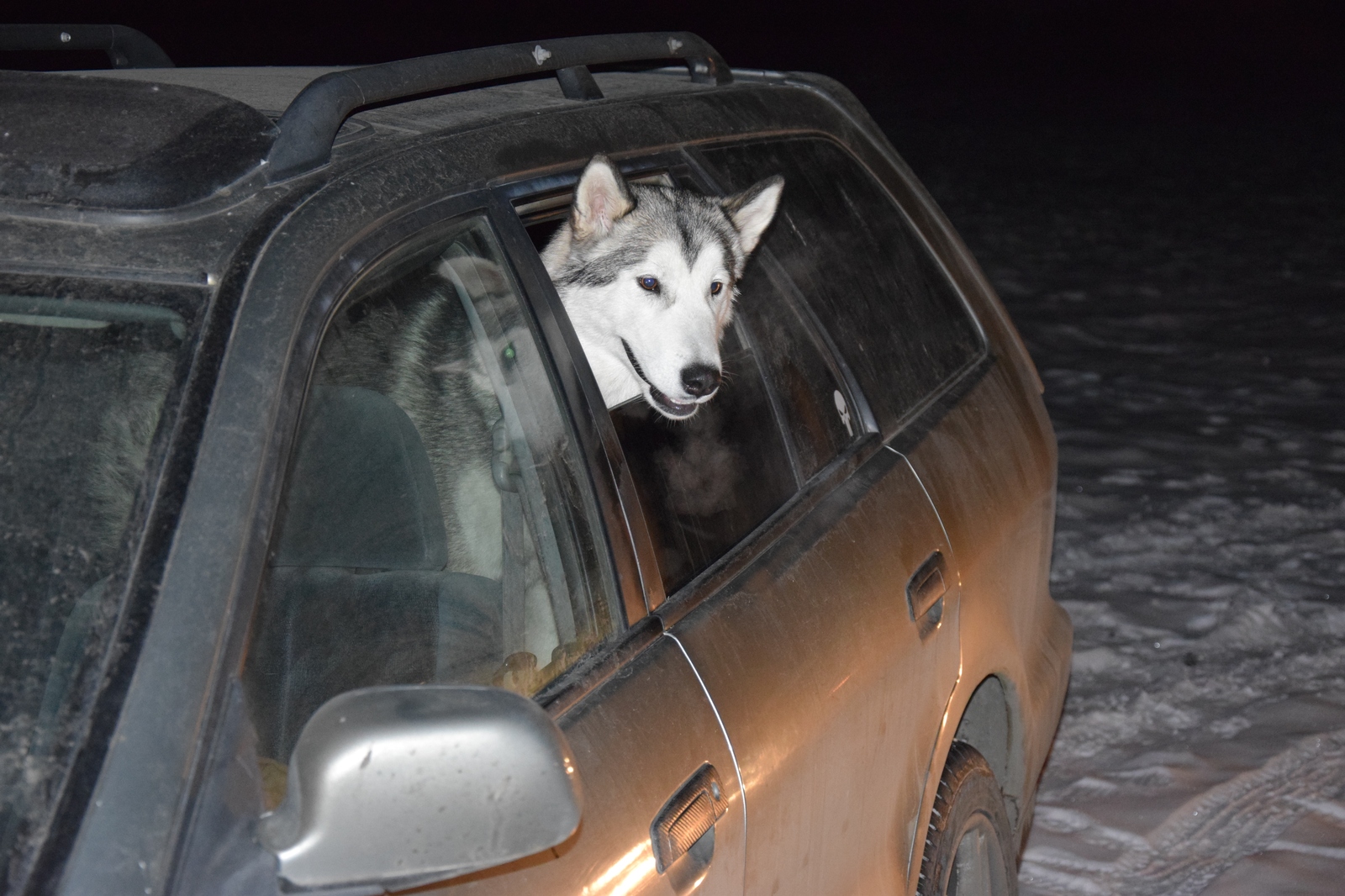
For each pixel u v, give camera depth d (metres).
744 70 3.06
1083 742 4.07
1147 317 10.71
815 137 2.79
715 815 1.57
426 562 1.70
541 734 1.15
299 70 2.54
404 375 1.66
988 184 18.11
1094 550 5.73
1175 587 5.31
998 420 2.86
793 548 2.00
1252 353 9.56
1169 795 3.69
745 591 1.84
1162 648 4.73
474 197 1.70
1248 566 5.54
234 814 1.12
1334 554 5.67
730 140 2.44
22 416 1.33
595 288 2.91
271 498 1.26
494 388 1.79
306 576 1.46
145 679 1.12
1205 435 7.54
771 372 2.24
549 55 2.06
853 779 1.97
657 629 1.66
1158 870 3.33
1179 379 8.86
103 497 1.29
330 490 1.51
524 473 1.75
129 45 2.91
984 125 24.55
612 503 1.68
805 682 1.83
